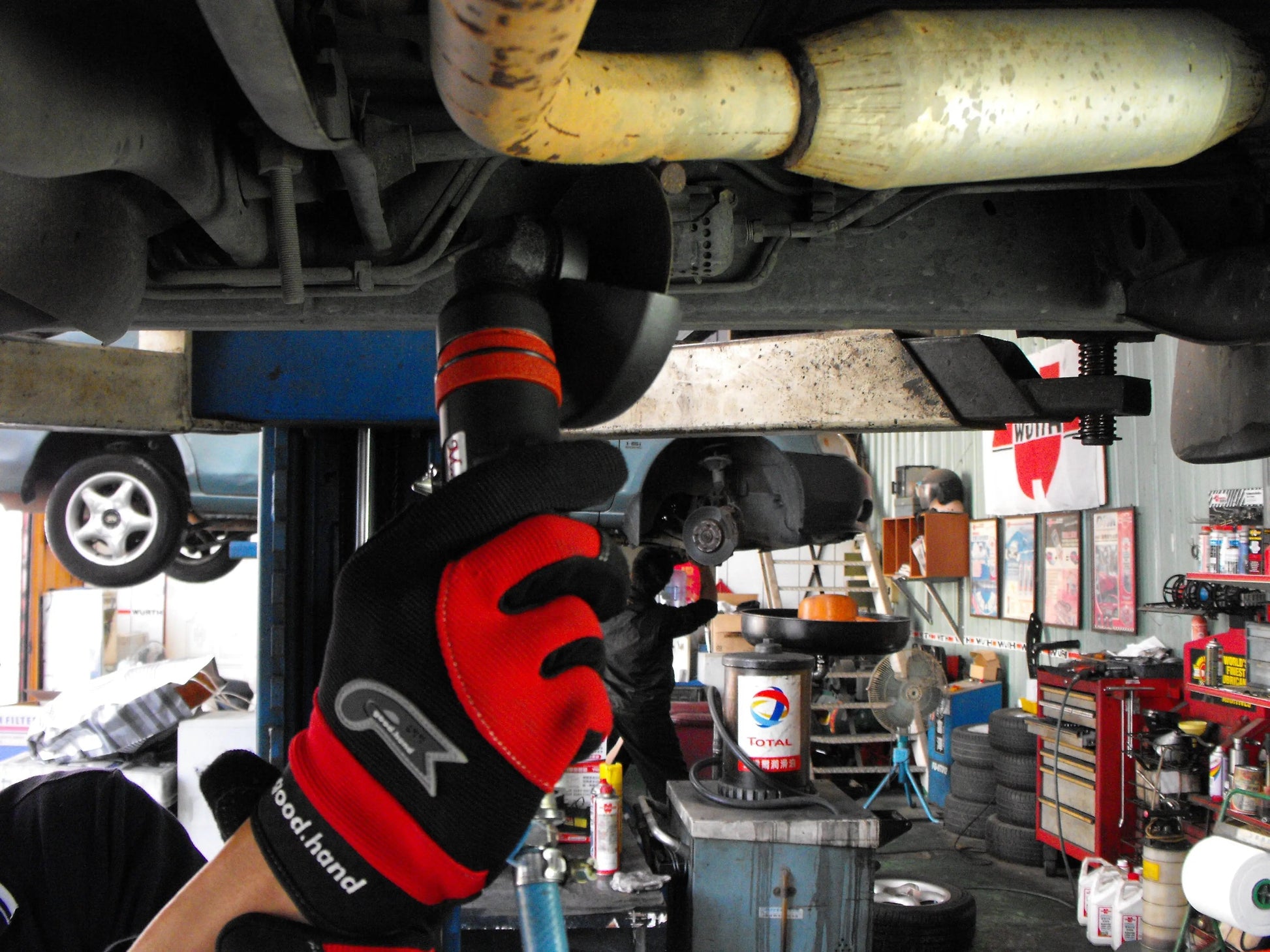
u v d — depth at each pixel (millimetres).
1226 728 4125
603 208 817
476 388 587
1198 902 2803
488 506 501
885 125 858
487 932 2553
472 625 485
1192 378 2324
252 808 586
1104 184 1492
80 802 1126
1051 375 6277
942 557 7547
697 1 1116
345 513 2648
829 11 1114
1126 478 5766
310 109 826
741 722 2916
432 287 1562
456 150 1147
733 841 2697
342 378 2529
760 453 4250
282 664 2557
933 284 1694
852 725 7035
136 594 9344
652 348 746
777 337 2309
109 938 1079
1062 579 6375
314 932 493
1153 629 5516
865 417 2211
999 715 5730
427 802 481
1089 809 4863
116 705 4203
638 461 4160
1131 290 1729
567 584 538
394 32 1005
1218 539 4156
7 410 2480
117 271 1047
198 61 1004
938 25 885
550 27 529
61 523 4414
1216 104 960
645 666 4461
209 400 2541
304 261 1302
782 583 10070
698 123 794
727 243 1482
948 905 3941
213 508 4773
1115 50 919
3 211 855
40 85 732
